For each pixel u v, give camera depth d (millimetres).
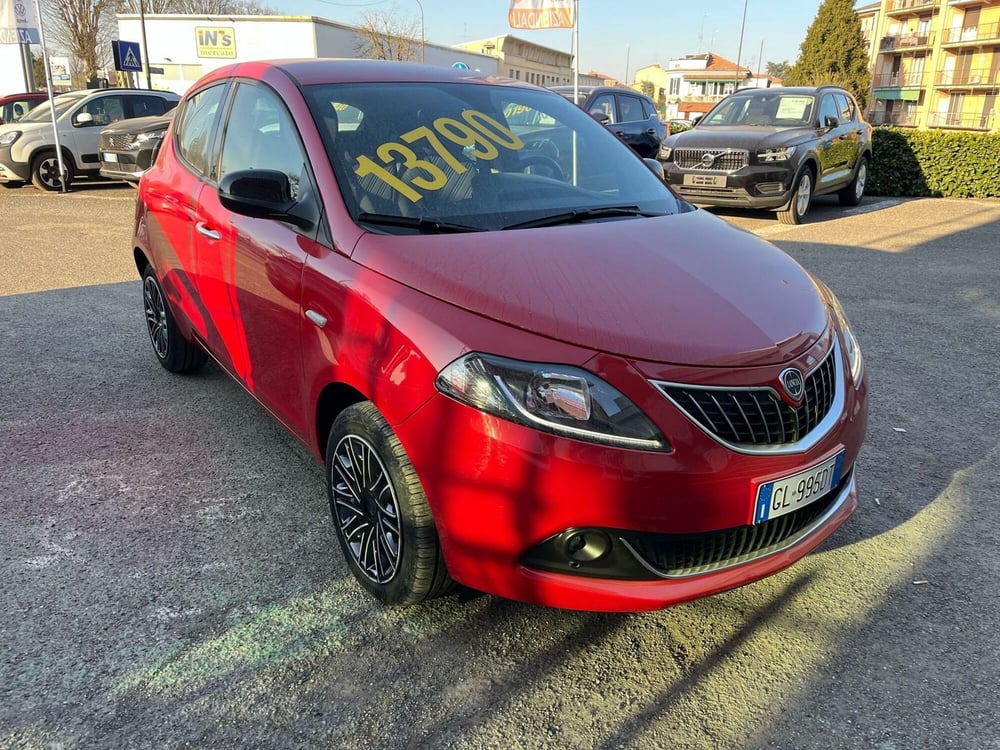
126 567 2750
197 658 2324
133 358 4887
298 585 2682
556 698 2217
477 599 2646
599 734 2094
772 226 10234
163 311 4352
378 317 2314
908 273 7480
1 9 11445
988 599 2678
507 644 2430
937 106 55000
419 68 3588
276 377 3012
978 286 6992
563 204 3008
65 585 2643
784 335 2338
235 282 3199
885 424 4082
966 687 2281
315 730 2078
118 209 11094
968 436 3951
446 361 2119
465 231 2648
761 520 2193
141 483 3342
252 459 3582
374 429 2357
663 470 2045
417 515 2275
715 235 2982
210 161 3654
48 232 9148
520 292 2248
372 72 3373
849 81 55562
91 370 4660
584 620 2557
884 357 5125
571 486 2020
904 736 2102
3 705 2123
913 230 9898
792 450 2217
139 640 2391
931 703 2219
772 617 2590
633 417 2047
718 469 2094
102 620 2475
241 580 2699
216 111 3717
